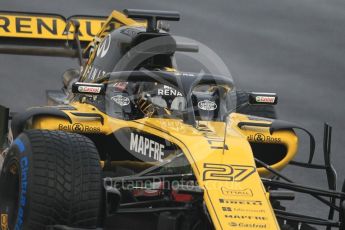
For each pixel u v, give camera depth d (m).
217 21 73.62
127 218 31.27
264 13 77.50
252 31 72.12
